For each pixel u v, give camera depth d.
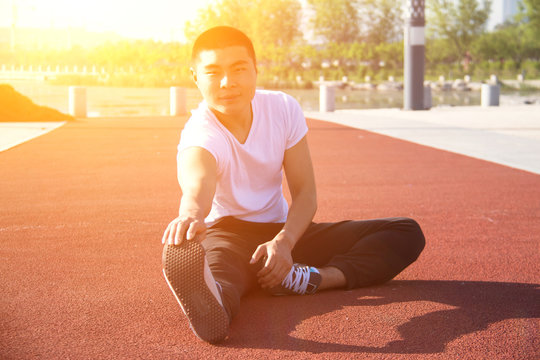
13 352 2.02
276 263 2.22
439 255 3.31
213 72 2.26
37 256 3.26
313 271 2.51
